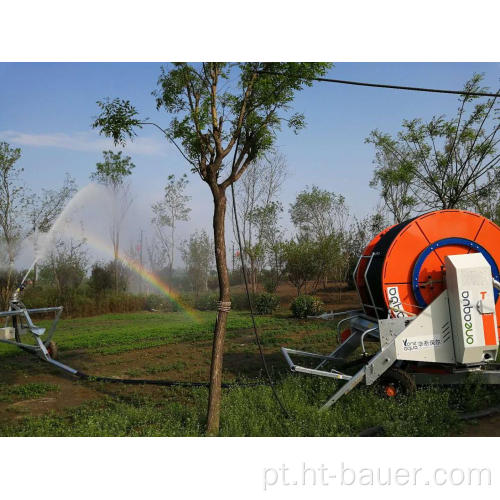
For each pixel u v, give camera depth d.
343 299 22.11
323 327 14.27
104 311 21.58
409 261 6.57
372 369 6.10
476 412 6.10
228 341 12.51
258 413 5.90
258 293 21.64
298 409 5.89
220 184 5.64
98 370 9.59
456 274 6.13
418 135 12.73
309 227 24.48
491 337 6.14
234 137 5.66
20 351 11.98
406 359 6.18
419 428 5.45
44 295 20.41
